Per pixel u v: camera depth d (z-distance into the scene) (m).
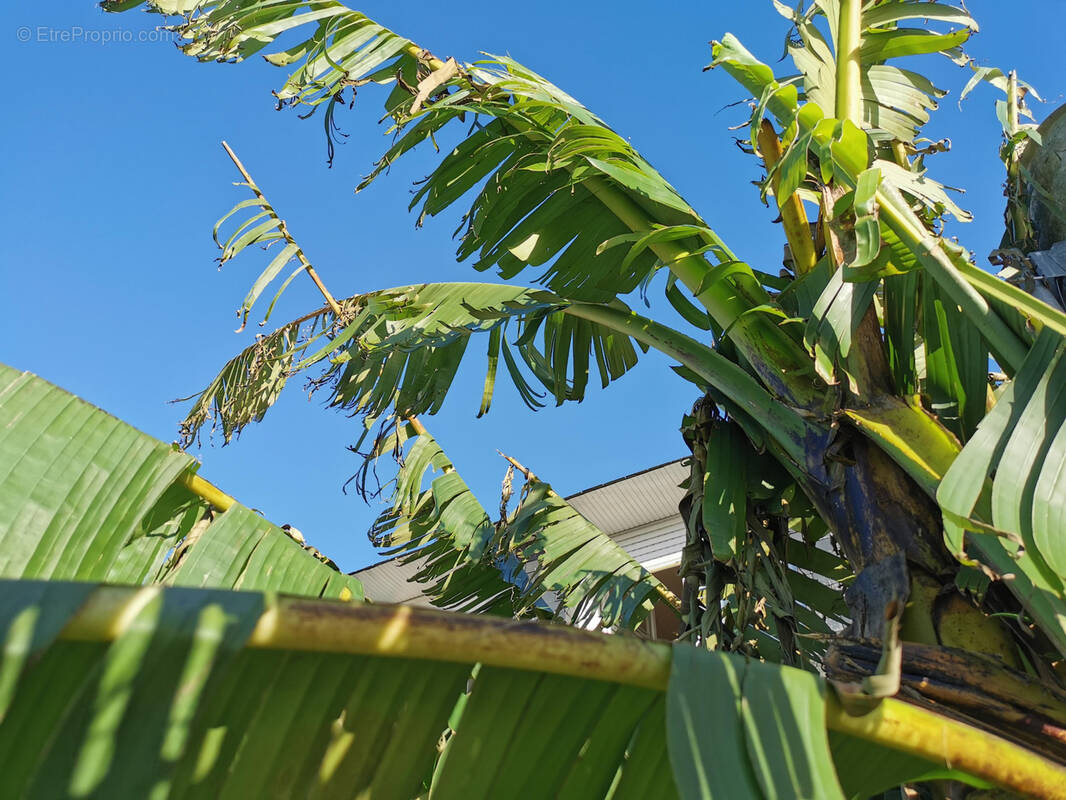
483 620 1.56
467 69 3.37
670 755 1.46
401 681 1.62
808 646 3.58
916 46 3.58
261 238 4.57
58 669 1.39
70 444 3.06
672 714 1.51
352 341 4.31
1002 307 2.60
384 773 1.62
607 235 3.61
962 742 1.68
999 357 2.77
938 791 2.23
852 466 2.63
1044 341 2.33
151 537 3.35
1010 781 1.67
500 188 3.55
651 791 1.70
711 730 1.52
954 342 2.93
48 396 3.15
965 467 2.07
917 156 3.22
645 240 3.06
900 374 2.83
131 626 1.37
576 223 3.65
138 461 3.18
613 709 1.67
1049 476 2.08
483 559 4.85
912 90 3.58
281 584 3.36
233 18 3.43
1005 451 2.12
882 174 2.81
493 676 1.63
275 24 3.43
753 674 1.62
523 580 4.83
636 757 1.69
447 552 5.06
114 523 3.00
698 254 3.23
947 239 2.57
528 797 1.67
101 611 1.37
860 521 2.56
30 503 2.84
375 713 1.61
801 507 3.72
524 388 4.21
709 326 3.58
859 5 3.58
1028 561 2.00
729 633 3.27
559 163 3.22
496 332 4.11
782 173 2.84
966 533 2.32
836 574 3.81
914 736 1.67
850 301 2.72
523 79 3.47
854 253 2.75
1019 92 3.51
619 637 1.63
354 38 3.42
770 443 3.07
